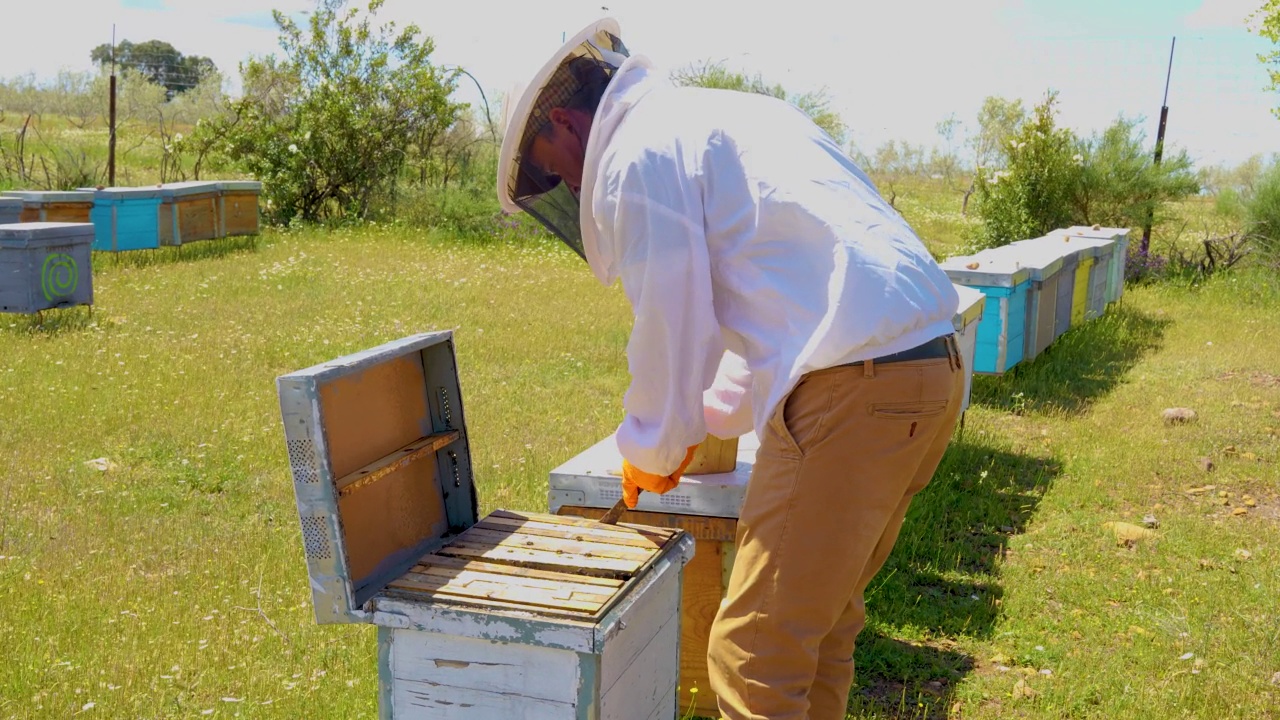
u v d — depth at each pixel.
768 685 1.85
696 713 2.59
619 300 9.34
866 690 2.92
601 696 1.71
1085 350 7.91
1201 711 2.76
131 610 3.07
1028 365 7.18
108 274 9.71
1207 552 4.06
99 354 6.32
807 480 1.79
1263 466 5.26
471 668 1.74
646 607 1.90
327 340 7.09
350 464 1.85
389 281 9.74
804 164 1.84
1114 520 4.45
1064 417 6.15
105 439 4.87
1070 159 11.98
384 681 1.81
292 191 15.06
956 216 19.39
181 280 9.50
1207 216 17.52
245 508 4.11
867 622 3.33
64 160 16.33
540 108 1.94
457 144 17.81
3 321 7.39
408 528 2.04
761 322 1.86
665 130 1.85
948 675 3.01
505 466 4.63
